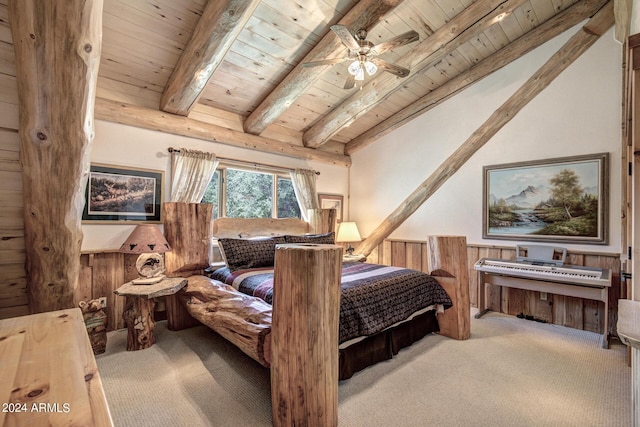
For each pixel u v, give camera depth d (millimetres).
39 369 841
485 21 3074
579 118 3318
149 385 2053
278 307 1631
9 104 1635
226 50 2754
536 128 3604
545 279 3092
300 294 1541
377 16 2742
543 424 1680
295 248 1565
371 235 5066
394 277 2674
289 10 2773
